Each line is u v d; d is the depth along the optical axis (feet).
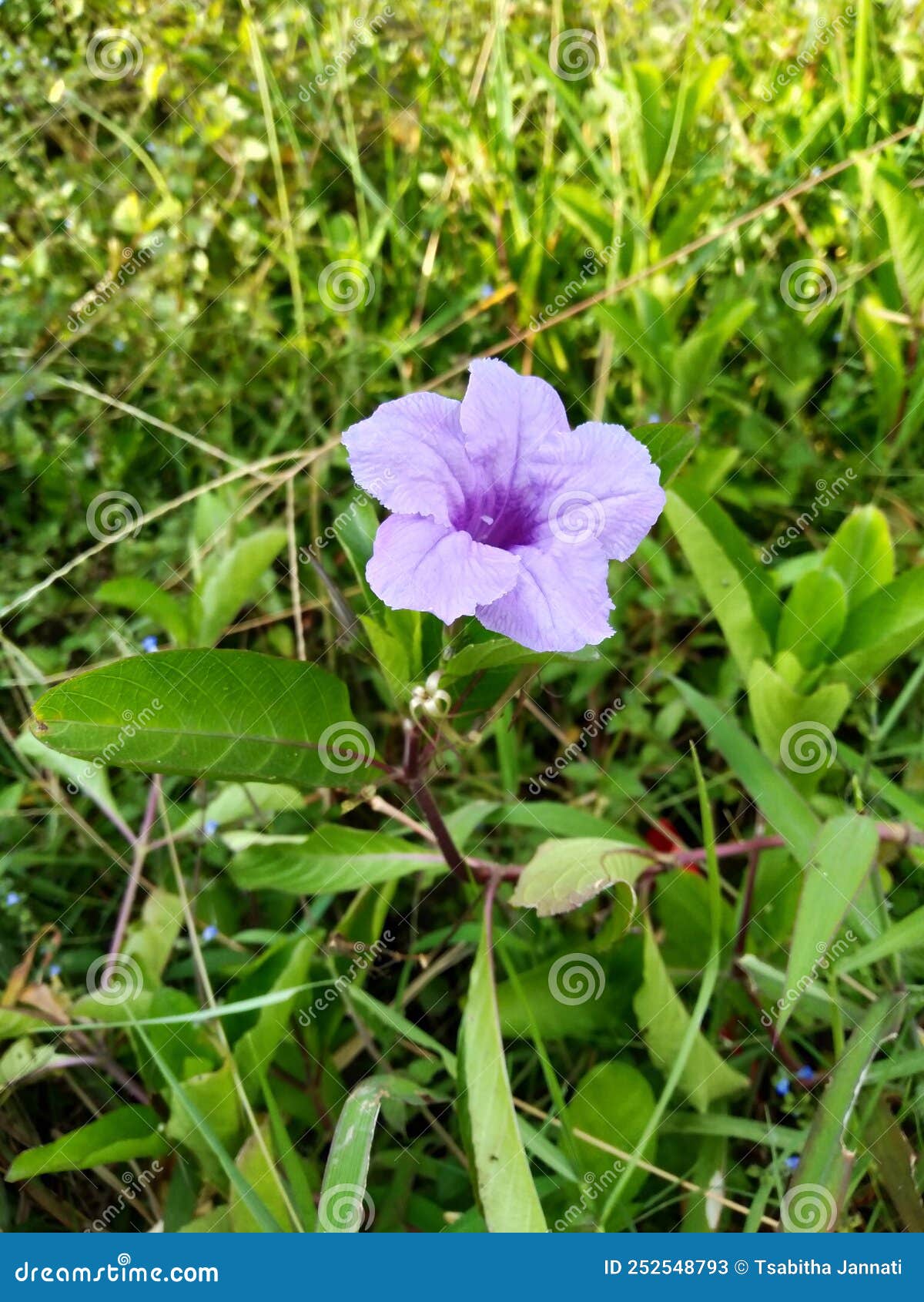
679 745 0.92
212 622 0.84
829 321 1.05
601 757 0.93
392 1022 0.69
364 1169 0.59
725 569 0.78
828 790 0.86
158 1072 0.69
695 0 1.04
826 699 0.74
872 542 0.76
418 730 0.65
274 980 0.71
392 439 0.54
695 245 0.93
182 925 0.82
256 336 1.04
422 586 0.52
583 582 0.54
